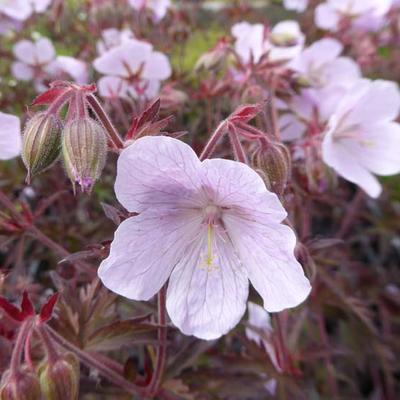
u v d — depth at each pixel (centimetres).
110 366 11
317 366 17
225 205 9
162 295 9
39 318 8
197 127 16
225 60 14
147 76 14
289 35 15
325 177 12
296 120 14
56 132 8
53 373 8
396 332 19
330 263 15
